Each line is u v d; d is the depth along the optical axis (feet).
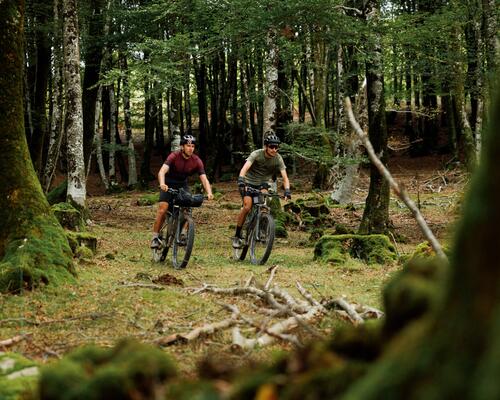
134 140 168.76
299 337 15.43
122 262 33.12
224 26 50.16
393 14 59.00
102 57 63.72
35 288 21.80
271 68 55.67
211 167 114.52
